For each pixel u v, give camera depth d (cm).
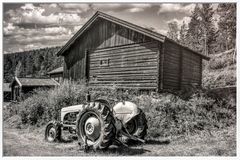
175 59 1281
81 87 1212
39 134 896
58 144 739
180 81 1310
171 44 1244
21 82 1984
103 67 1379
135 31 1243
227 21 2183
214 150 653
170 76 1233
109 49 1359
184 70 1361
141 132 709
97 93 1172
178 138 778
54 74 2405
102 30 1400
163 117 891
